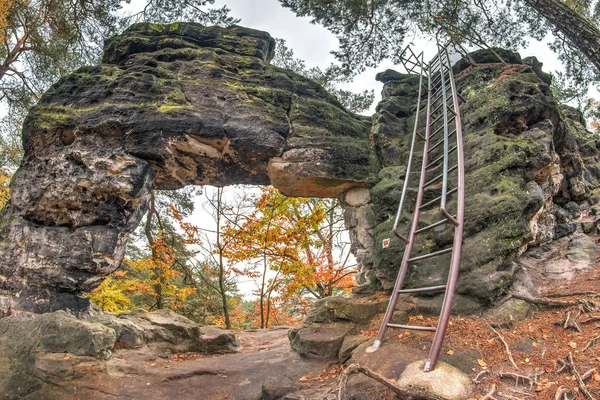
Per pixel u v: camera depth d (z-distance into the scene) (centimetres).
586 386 262
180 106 577
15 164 1402
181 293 1180
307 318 554
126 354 496
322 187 661
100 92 582
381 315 494
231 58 678
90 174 536
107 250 531
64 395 386
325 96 700
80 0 887
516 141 521
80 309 527
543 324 372
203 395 431
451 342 355
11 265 526
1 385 389
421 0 836
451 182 546
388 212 604
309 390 386
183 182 638
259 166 625
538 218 541
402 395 285
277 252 1105
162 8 684
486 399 274
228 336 613
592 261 514
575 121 952
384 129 690
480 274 432
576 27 561
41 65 1091
